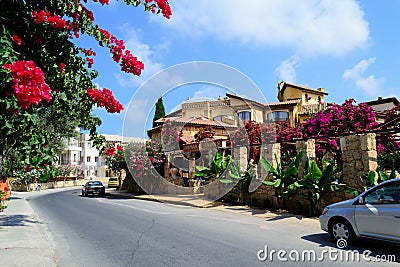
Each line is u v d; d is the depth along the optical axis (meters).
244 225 10.11
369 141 10.88
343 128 18.00
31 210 15.85
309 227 9.62
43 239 8.21
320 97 37.78
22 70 4.16
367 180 10.17
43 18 6.14
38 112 8.33
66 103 7.23
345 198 10.77
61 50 7.05
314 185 11.05
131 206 16.92
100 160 64.06
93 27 6.80
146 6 6.75
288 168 12.31
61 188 48.00
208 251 6.85
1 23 5.73
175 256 6.50
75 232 9.50
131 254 6.75
